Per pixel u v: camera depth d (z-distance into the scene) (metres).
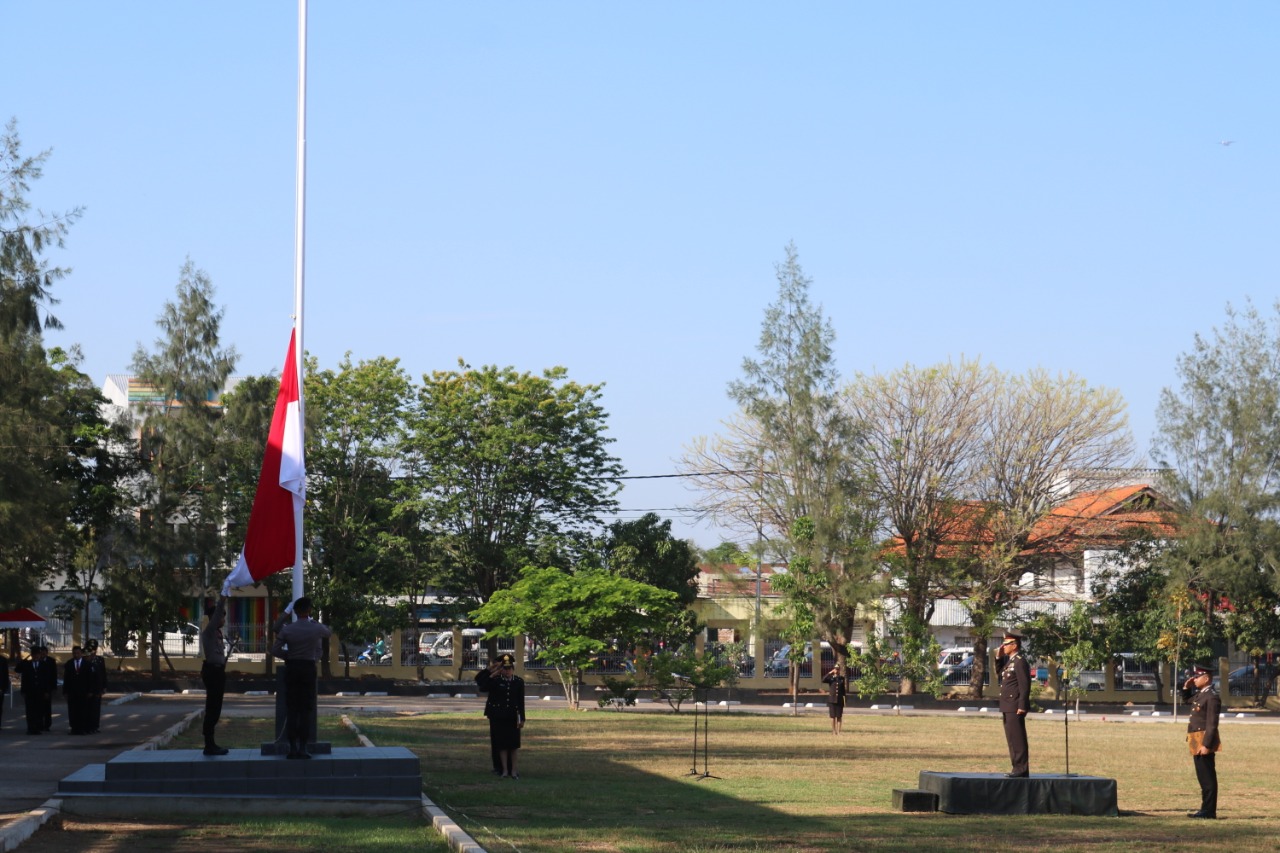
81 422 55.09
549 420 60.50
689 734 34.03
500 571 60.22
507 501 60.59
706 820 16.33
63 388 52.28
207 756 17.31
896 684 62.84
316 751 17.50
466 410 59.66
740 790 20.27
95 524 54.75
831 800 19.20
